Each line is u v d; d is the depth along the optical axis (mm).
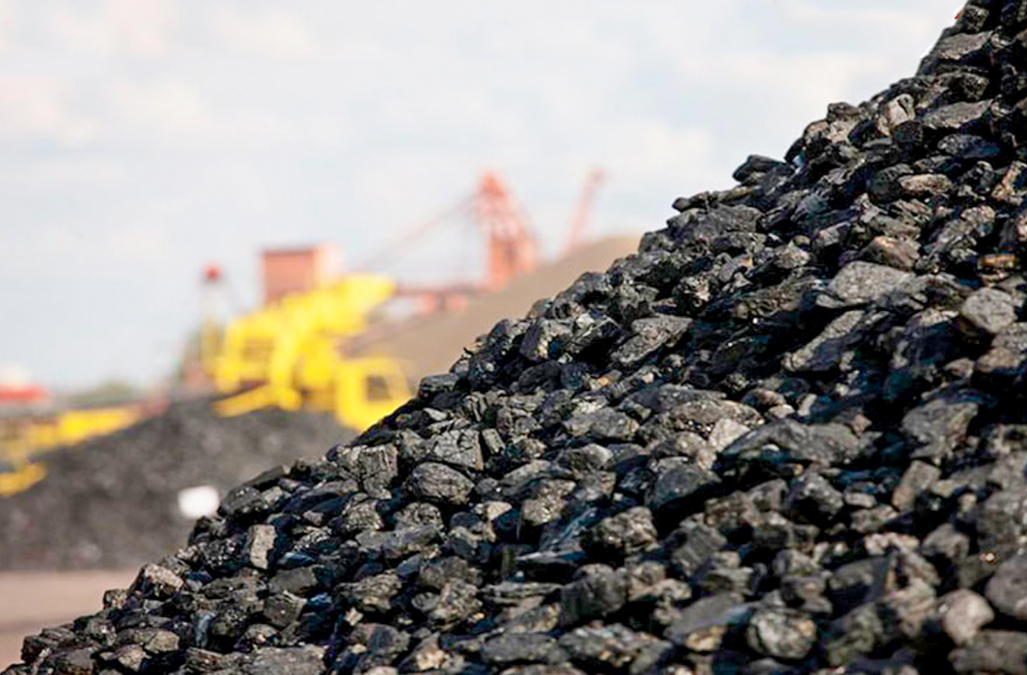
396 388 92875
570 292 18062
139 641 15438
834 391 12859
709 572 11008
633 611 11203
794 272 14961
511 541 13289
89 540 70188
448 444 15344
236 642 14617
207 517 18594
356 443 17859
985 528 10094
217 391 89875
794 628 10086
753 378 13852
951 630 9336
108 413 112875
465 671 11359
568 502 13023
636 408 14055
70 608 51188
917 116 17109
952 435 11422
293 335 89375
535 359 16719
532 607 11945
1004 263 13070
